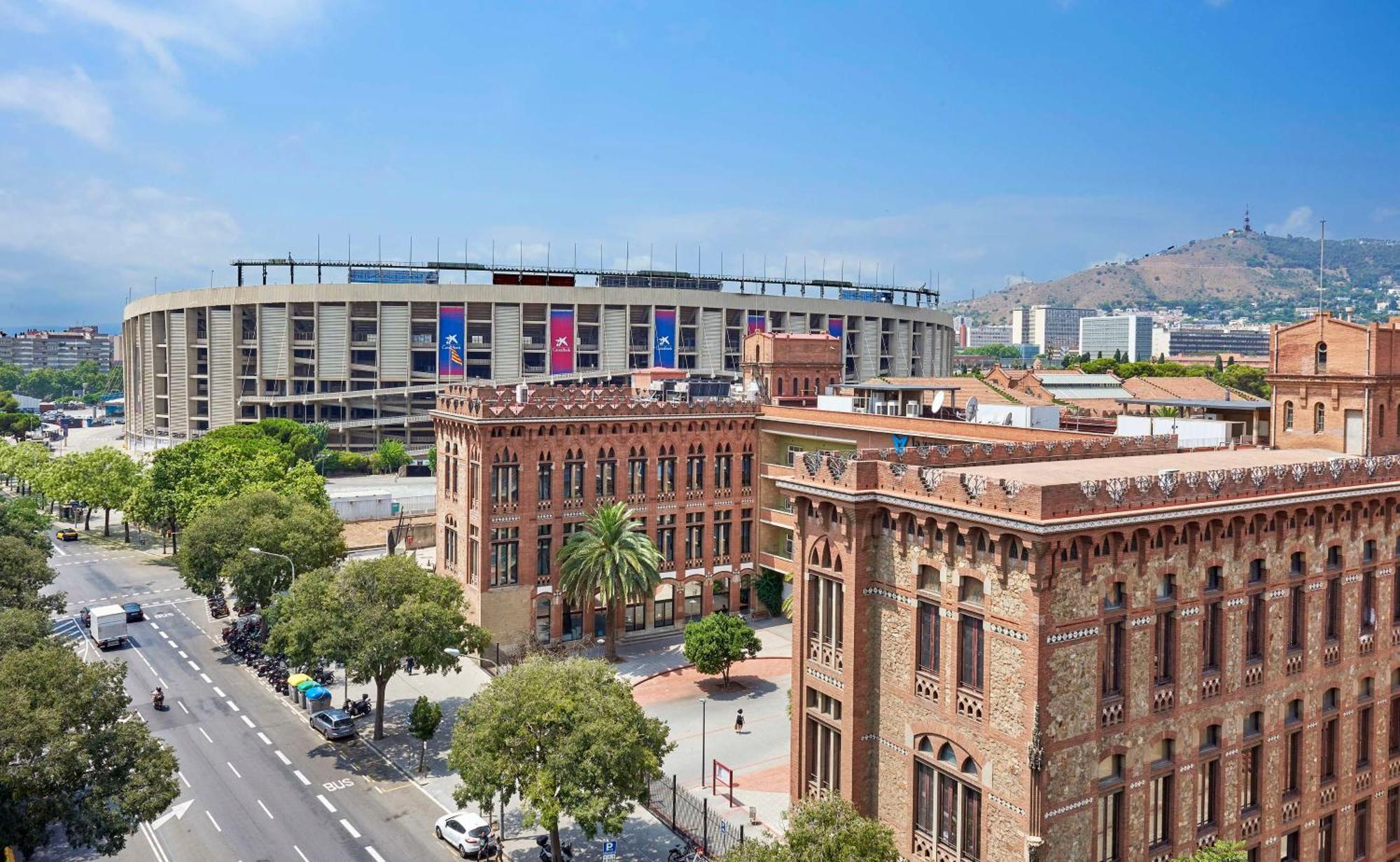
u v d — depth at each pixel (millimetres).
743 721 69500
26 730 41781
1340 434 54625
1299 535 43969
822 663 45969
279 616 70812
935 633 40938
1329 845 46375
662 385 101500
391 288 186750
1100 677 37719
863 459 43281
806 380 109688
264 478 113375
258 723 69688
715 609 94562
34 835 43188
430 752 64875
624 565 80125
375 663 62312
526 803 56250
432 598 66125
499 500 82562
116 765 45719
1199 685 40812
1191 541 39938
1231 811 42250
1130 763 38719
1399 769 49188
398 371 189625
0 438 191625
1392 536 47781
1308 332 56188
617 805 47781
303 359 193500
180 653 85500
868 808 44438
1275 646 43438
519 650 80688
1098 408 119188
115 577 114375
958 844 39656
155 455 130750
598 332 197625
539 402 84688
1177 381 135875
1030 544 35500
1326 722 45938
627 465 88812
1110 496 37125
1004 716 37188
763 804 56562
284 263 199250
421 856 51250
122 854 51312
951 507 38938
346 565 68375
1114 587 38188
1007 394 118562
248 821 54906
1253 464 49000
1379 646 47656
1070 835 37062
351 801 57656
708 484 93188
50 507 155375
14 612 60938
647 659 83562
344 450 194875
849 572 43594
